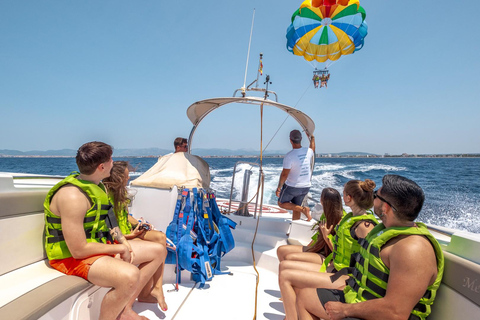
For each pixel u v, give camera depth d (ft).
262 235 11.68
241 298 8.32
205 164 11.31
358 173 75.20
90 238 5.76
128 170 7.65
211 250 9.70
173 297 8.08
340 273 6.00
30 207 5.91
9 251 5.44
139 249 6.68
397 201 4.42
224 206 16.07
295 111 12.09
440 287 4.56
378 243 4.57
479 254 4.11
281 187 12.51
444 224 26.43
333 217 7.72
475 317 3.75
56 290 4.71
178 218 9.13
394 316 4.03
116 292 5.23
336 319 4.60
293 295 6.20
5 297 4.52
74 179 5.51
